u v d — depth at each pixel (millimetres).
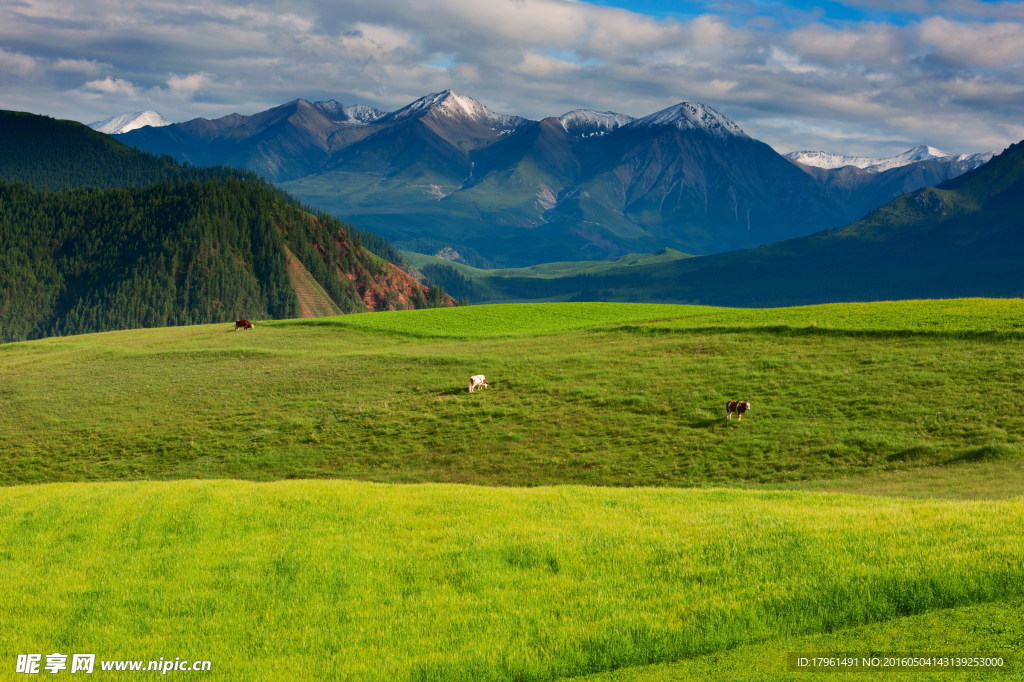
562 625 15023
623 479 38000
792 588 15547
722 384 50062
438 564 18312
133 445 51156
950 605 14766
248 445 49188
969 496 28375
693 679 13016
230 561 18984
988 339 52688
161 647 14992
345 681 13500
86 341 101500
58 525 22656
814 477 34906
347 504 23656
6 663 14531
